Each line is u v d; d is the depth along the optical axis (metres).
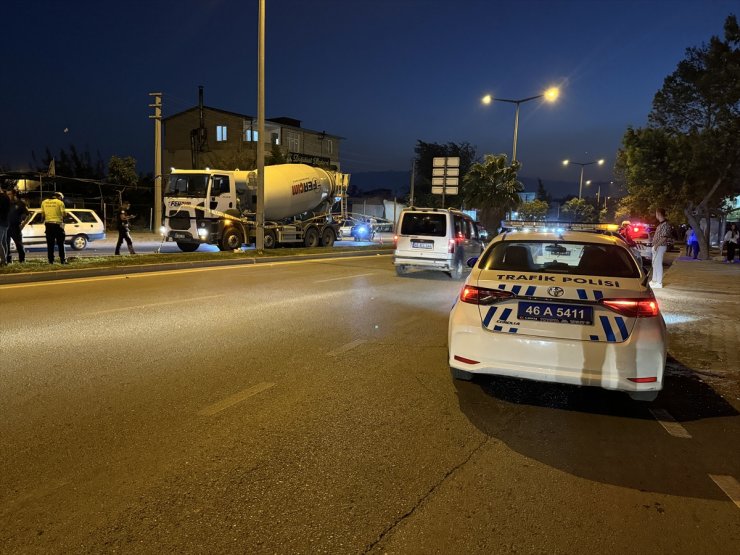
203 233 18.55
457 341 4.66
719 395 5.15
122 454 3.63
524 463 3.68
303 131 51.47
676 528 2.95
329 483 3.33
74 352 5.98
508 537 2.83
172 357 5.88
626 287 4.40
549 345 4.33
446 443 3.96
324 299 9.89
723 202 22.73
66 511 2.96
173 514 2.96
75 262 13.32
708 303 10.31
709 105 20.34
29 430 3.96
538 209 53.72
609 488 3.38
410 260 13.40
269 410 4.48
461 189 36.66
